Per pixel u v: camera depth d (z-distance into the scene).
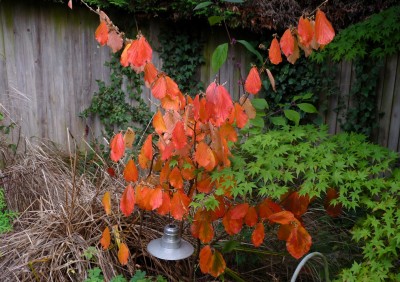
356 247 2.99
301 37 1.86
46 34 4.45
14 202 3.52
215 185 2.26
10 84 4.39
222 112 1.86
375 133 4.79
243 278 2.84
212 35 4.79
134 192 2.22
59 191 3.35
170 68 4.77
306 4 4.89
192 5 4.38
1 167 3.96
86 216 2.90
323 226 3.23
